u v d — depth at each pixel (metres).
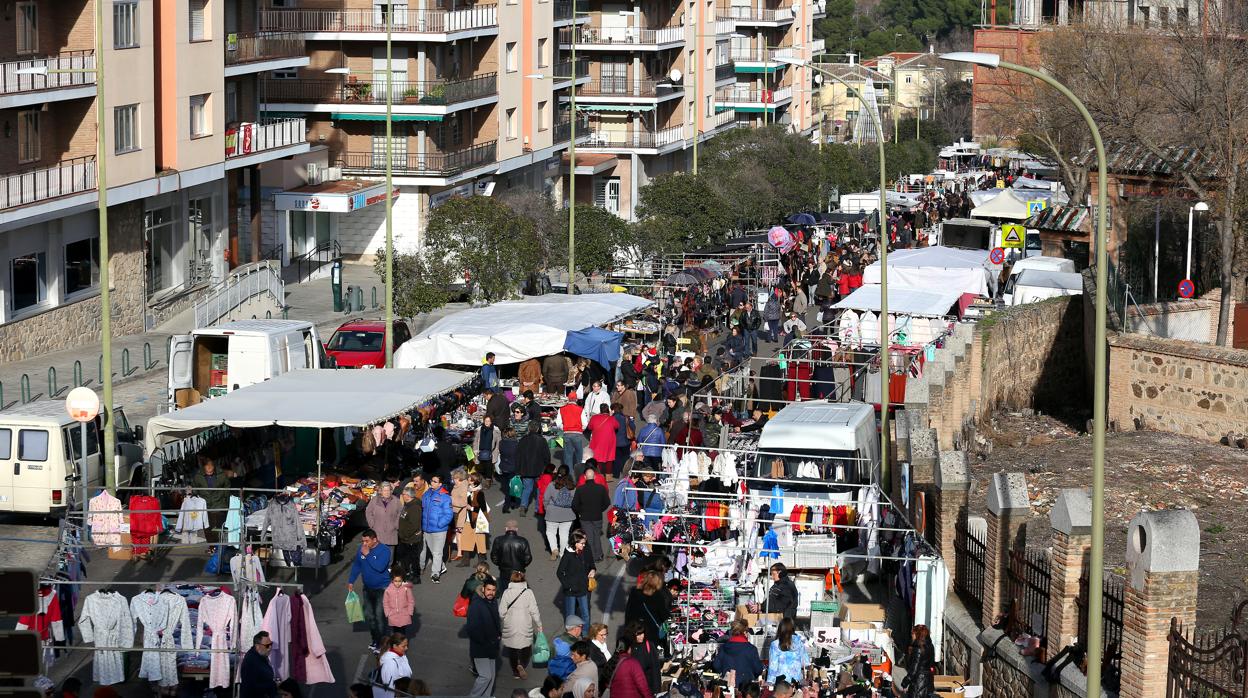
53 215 81.81
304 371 59.00
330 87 123.94
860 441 53.44
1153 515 30.28
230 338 62.09
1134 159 85.81
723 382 71.44
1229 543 48.91
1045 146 129.75
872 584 46.19
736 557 44.19
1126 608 31.09
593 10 171.75
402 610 40.84
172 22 94.81
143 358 82.81
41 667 19.94
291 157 117.19
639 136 167.50
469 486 50.03
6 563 47.38
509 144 142.50
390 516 46.53
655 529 47.44
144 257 94.50
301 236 124.25
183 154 96.94
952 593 41.84
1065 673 32.94
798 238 126.06
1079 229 118.56
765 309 96.56
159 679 37.75
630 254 107.94
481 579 39.22
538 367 70.00
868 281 94.44
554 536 49.97
